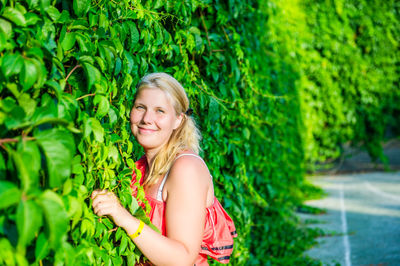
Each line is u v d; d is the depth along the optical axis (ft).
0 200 3.18
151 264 5.76
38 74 3.88
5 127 3.65
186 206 5.59
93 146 4.98
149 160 6.29
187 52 9.67
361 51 36.14
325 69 34.12
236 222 10.83
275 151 16.30
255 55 13.19
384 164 36.78
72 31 4.93
